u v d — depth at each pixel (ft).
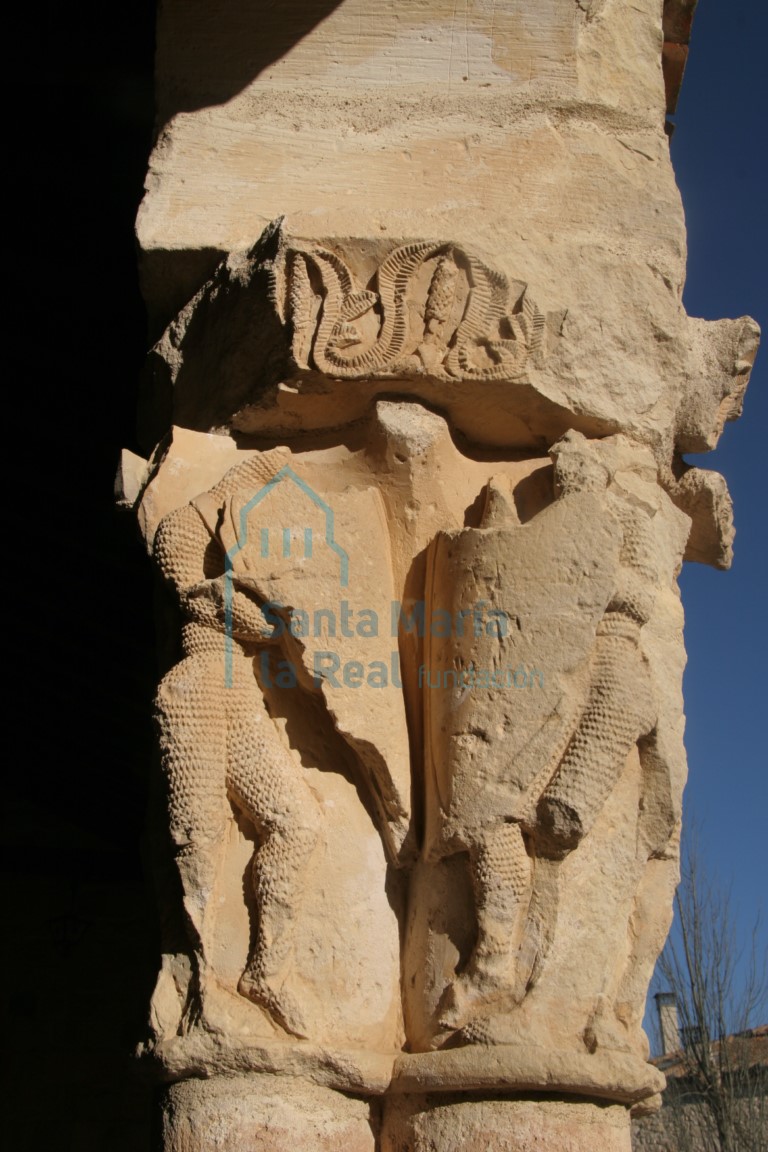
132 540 17.70
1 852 22.71
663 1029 40.47
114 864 23.20
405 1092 7.40
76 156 14.75
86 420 17.42
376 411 8.29
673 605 8.64
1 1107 21.27
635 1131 32.99
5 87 14.12
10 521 18.40
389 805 7.80
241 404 8.57
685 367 8.77
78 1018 22.11
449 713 7.62
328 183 9.07
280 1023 7.27
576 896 7.46
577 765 7.38
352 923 7.57
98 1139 21.30
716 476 9.28
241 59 9.50
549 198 8.87
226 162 9.20
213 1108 7.09
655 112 9.50
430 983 7.46
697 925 34.47
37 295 16.16
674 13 11.28
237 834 7.67
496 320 8.24
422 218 8.46
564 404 8.32
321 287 8.24
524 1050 7.07
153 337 9.78
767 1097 32.48
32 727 21.75
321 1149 7.13
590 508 7.69
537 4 9.51
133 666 19.51
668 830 7.81
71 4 13.23
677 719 8.23
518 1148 7.06
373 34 9.52
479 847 7.36
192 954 7.50
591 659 7.63
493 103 9.23
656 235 8.89
